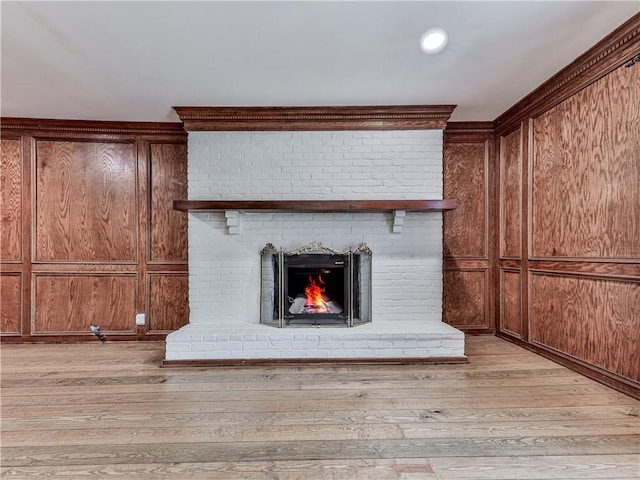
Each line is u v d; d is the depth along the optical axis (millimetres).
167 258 3830
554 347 2994
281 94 3057
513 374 2717
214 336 3000
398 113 3348
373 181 3398
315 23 2094
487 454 1705
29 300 3707
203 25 2104
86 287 3762
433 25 2125
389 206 3086
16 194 3693
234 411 2141
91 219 3770
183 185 3824
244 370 2850
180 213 3830
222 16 2020
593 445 1771
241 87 2924
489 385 2508
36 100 3191
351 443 1802
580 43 2346
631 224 2270
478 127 3869
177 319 3818
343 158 3396
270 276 3402
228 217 3295
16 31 2152
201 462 1661
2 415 2104
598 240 2521
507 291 3666
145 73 2688
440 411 2123
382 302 3420
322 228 3432
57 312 3734
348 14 2014
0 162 3674
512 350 3318
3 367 2939
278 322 3277
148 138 3803
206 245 3406
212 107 3301
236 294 3406
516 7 1977
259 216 3422
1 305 3686
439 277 3434
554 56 2508
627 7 1985
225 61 2518
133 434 1894
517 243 3498
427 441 1814
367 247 3414
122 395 2373
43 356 3242
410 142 3395
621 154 2330
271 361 2982
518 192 3467
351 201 3096
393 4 1933
